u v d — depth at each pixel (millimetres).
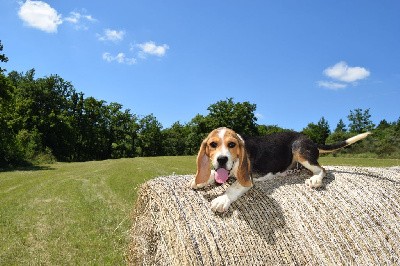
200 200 1053
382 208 1045
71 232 2002
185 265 913
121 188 3320
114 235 1920
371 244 975
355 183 1140
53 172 5016
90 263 1586
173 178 1250
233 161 1009
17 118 9359
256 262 912
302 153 1199
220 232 949
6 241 1869
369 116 19562
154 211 1124
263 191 1083
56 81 12789
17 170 5613
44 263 1594
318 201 1047
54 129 12172
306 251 946
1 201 2877
